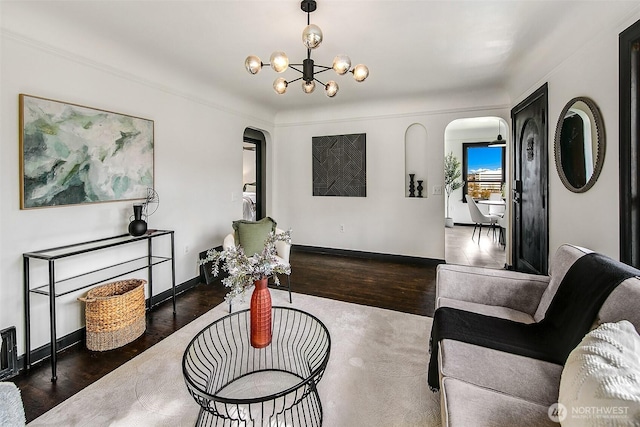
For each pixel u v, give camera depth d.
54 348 1.91
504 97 3.96
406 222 4.64
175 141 3.29
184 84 3.38
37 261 2.14
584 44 2.20
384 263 4.56
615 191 1.91
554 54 2.59
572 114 2.38
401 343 2.28
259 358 2.06
